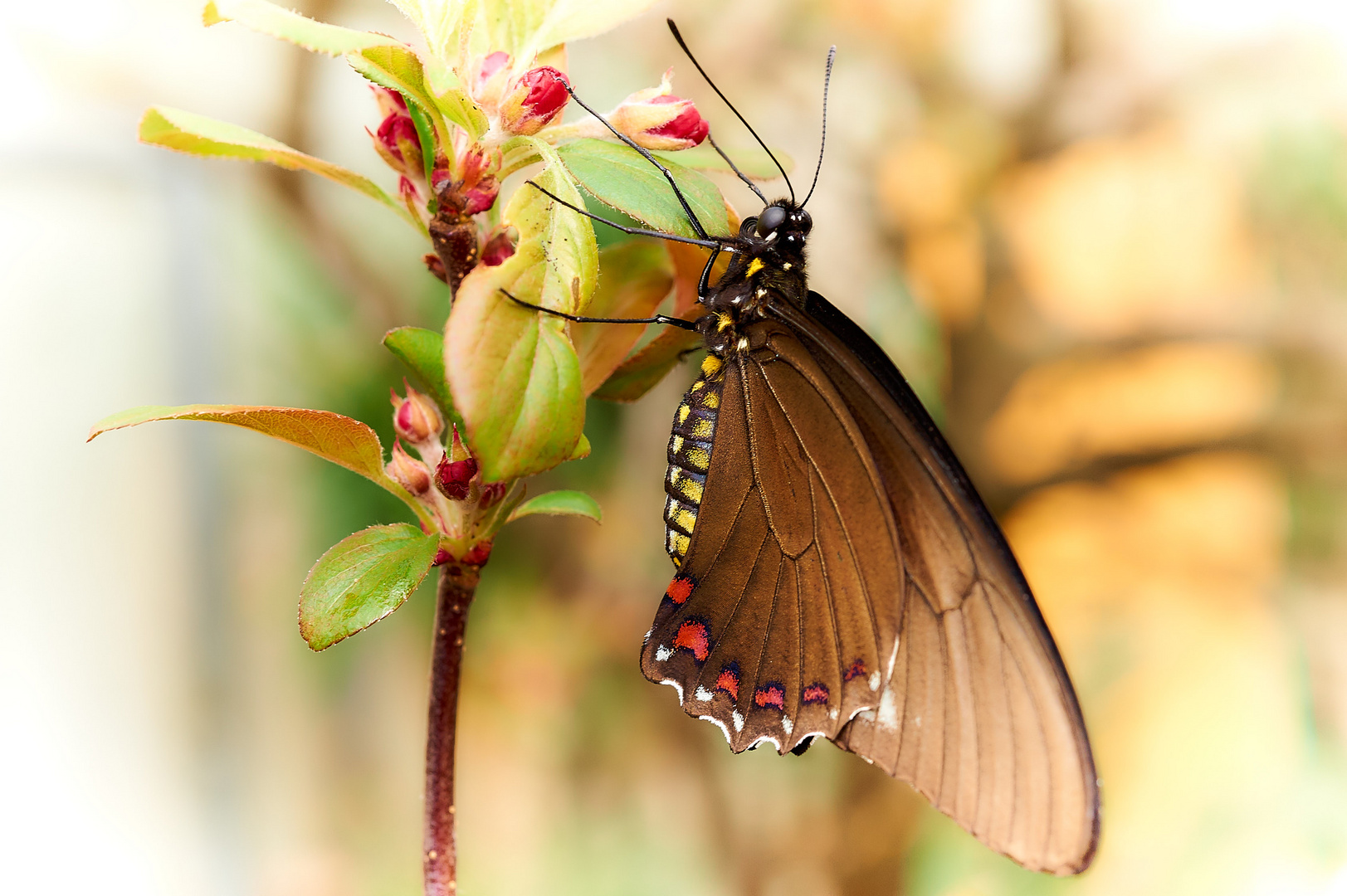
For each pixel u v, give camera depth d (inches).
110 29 13.9
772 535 11.8
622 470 15.9
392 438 14.1
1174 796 20.1
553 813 18.7
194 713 15.2
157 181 14.0
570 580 16.1
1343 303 16.0
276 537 15.3
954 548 11.9
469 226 10.9
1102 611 19.7
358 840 17.6
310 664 16.2
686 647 11.7
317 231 14.1
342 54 10.7
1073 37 15.0
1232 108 16.0
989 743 11.9
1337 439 15.6
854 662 11.9
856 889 17.7
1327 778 18.8
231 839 15.5
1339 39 14.7
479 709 17.3
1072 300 16.7
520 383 10.6
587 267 10.8
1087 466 16.0
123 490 14.5
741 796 18.9
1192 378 16.3
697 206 10.9
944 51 15.5
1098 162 16.5
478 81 10.9
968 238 15.8
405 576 10.9
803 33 14.9
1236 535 17.8
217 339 14.4
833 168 15.4
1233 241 16.8
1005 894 19.8
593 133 11.0
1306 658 18.2
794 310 11.7
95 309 14.1
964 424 15.9
